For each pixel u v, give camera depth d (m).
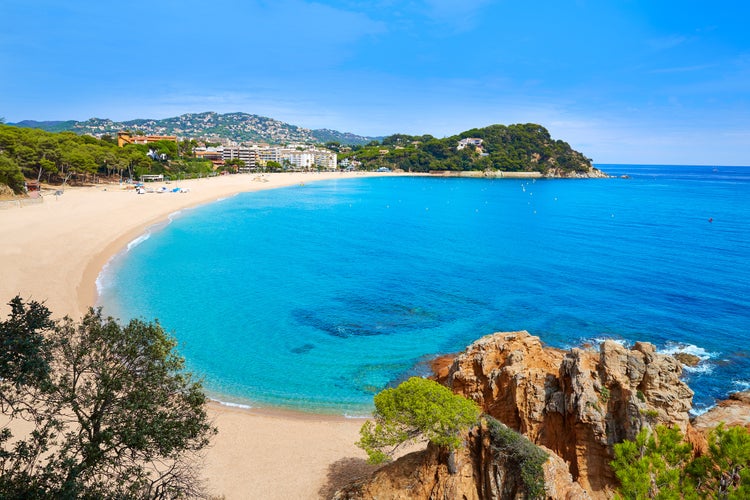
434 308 65.62
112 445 18.39
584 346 53.03
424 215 167.62
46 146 158.25
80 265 77.69
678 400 24.02
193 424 20.56
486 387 30.03
